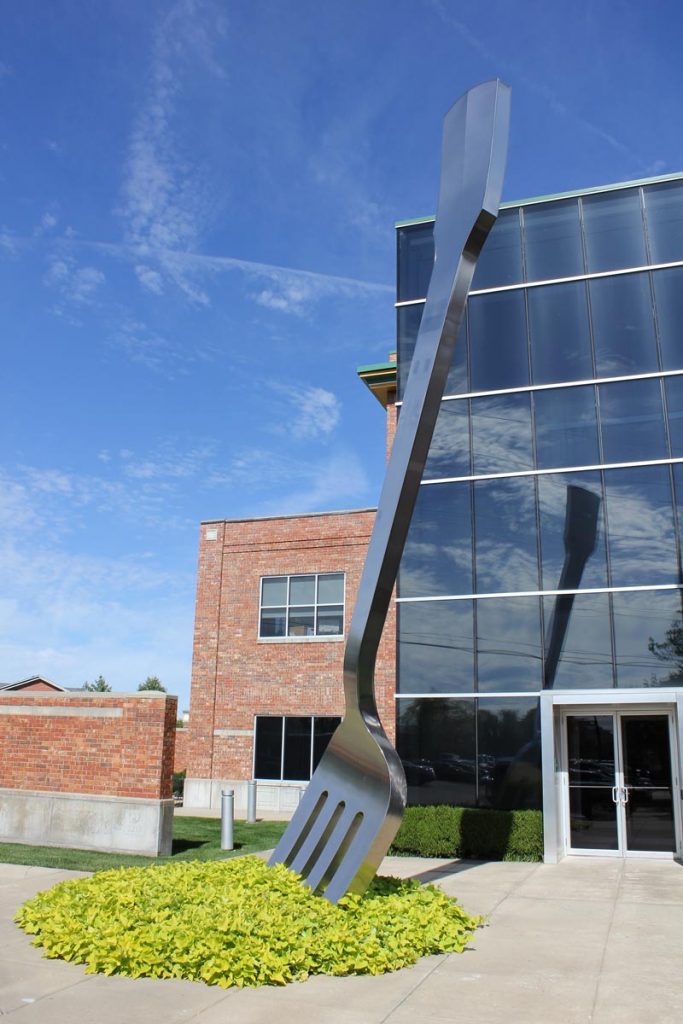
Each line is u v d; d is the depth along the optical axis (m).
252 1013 5.42
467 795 14.05
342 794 8.00
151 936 6.48
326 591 22.23
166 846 12.63
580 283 15.59
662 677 13.45
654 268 15.17
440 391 8.28
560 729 14.06
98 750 13.28
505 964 6.70
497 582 14.77
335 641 21.72
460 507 15.35
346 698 8.16
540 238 16.08
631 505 14.30
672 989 6.05
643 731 13.64
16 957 6.68
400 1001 5.70
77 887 8.18
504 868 12.36
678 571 13.77
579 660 13.95
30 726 13.96
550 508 14.77
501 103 8.51
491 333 15.95
